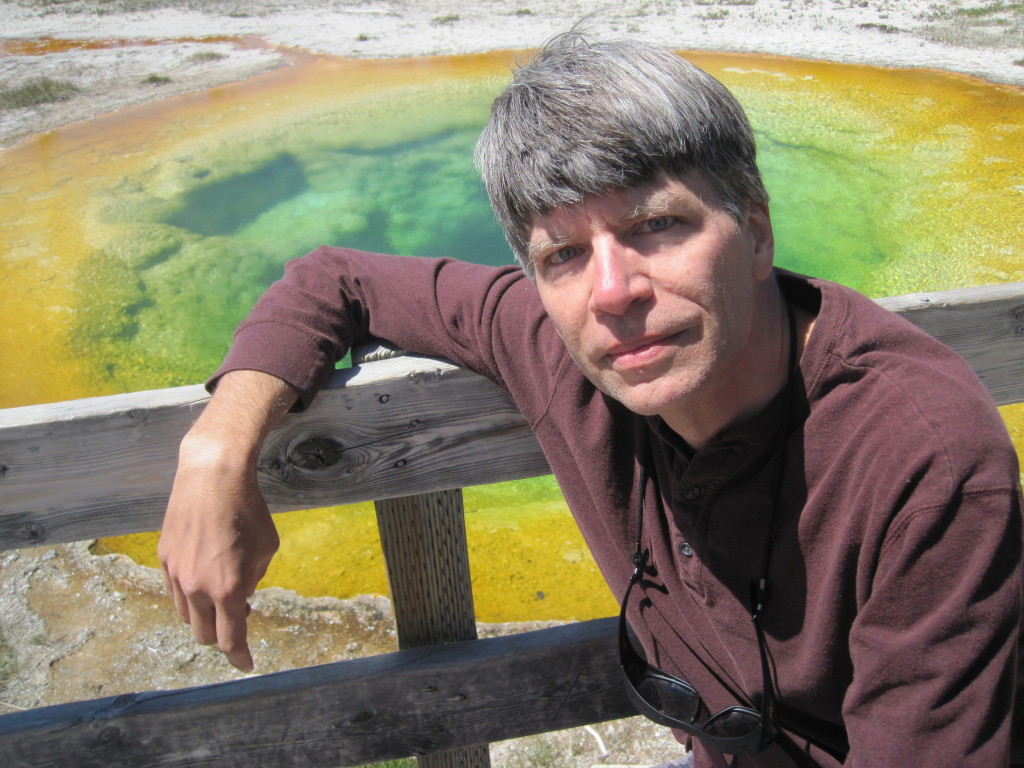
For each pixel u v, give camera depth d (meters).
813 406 0.56
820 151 4.17
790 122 4.48
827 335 0.56
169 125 5.09
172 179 4.41
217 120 5.11
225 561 0.66
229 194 4.26
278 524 2.12
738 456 0.57
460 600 0.93
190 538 0.66
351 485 0.79
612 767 1.39
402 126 4.92
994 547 0.49
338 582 1.93
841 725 0.62
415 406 0.76
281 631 1.80
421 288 0.76
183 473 0.67
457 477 0.80
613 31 6.00
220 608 0.66
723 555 0.60
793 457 0.56
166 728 0.87
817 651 0.58
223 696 0.88
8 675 1.69
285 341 0.72
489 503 2.23
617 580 0.71
